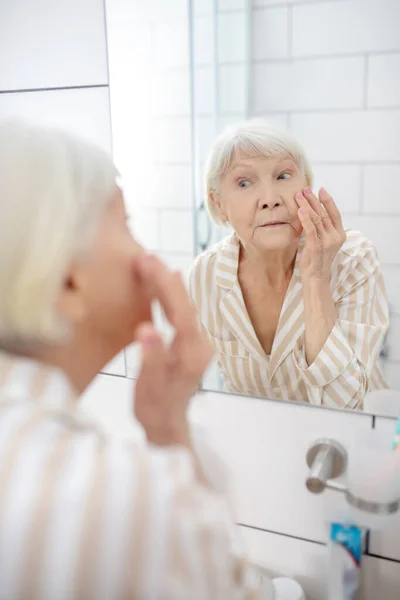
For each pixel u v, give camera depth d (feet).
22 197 1.31
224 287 2.89
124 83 3.00
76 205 1.37
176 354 1.70
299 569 2.99
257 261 2.78
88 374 1.63
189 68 2.80
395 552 2.73
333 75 2.52
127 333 1.61
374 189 2.53
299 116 2.61
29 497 1.10
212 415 3.03
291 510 2.94
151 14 2.84
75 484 1.13
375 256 2.57
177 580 1.13
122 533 1.11
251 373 2.90
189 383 1.75
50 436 1.23
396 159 2.47
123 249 1.51
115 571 1.10
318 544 2.91
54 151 1.39
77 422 1.36
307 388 2.79
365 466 2.34
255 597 1.47
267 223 2.73
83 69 3.14
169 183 2.97
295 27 2.55
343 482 2.69
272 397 2.88
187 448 1.78
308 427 2.82
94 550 1.09
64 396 1.38
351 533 2.44
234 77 2.71
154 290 1.61
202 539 1.19
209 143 2.80
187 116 2.84
